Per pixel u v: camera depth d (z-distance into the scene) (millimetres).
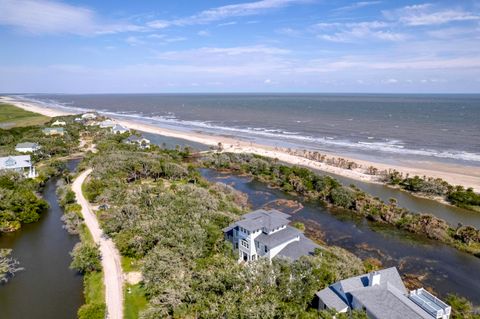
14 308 41531
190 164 107375
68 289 45438
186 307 35094
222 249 49906
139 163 92562
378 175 96938
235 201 76250
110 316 37594
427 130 172250
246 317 31641
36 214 67375
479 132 162000
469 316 36719
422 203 78375
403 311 30375
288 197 82688
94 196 73812
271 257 45781
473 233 57969
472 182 87375
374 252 56500
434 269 51375
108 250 52625
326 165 107938
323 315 31516
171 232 50094
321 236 62031
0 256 50188
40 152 114938
